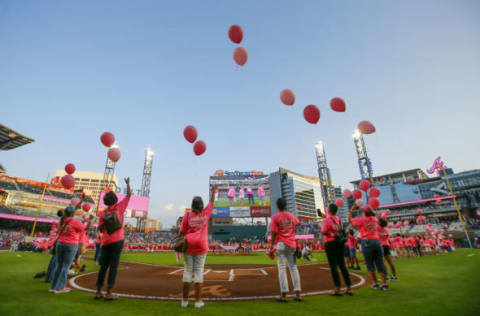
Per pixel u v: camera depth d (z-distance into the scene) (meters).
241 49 9.40
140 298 4.26
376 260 5.20
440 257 13.42
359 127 8.73
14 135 45.44
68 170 8.30
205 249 3.78
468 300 3.84
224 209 60.19
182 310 3.37
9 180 58.25
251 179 64.75
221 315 3.13
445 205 57.88
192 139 7.75
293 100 8.71
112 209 4.39
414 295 4.32
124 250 32.59
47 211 59.59
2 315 2.96
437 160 48.94
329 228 4.70
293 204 98.19
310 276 7.68
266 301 4.06
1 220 47.75
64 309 3.27
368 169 50.97
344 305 3.69
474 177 58.38
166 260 16.22
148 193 51.47
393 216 63.12
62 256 4.61
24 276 6.34
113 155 7.64
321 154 43.91
